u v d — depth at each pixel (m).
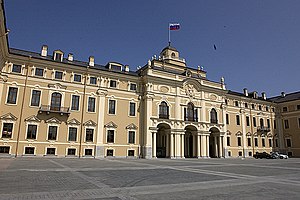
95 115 36.38
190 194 8.70
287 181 12.37
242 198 8.12
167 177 13.46
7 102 30.89
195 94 45.66
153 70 41.81
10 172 14.13
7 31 24.23
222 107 48.72
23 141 30.95
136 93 40.66
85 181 11.41
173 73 44.00
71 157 33.47
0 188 9.19
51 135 32.91
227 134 50.03
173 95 42.94
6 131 30.28
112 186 10.17
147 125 39.16
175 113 42.47
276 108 60.69
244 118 53.69
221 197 8.25
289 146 57.34
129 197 8.06
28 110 31.97
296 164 26.27
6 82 31.22
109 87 38.31
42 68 33.94
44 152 32.03
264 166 22.88
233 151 50.12
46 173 14.17
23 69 32.59
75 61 38.53
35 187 9.56
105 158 34.38
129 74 40.09
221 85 49.78
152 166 21.05
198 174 15.15
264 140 55.84
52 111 33.00
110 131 37.12
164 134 45.44
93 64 39.12
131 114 39.53
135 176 13.69
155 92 41.16
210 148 49.81
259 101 57.31
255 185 10.92
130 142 38.47
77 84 35.84
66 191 8.89
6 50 29.48
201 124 44.94
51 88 33.88
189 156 47.34
